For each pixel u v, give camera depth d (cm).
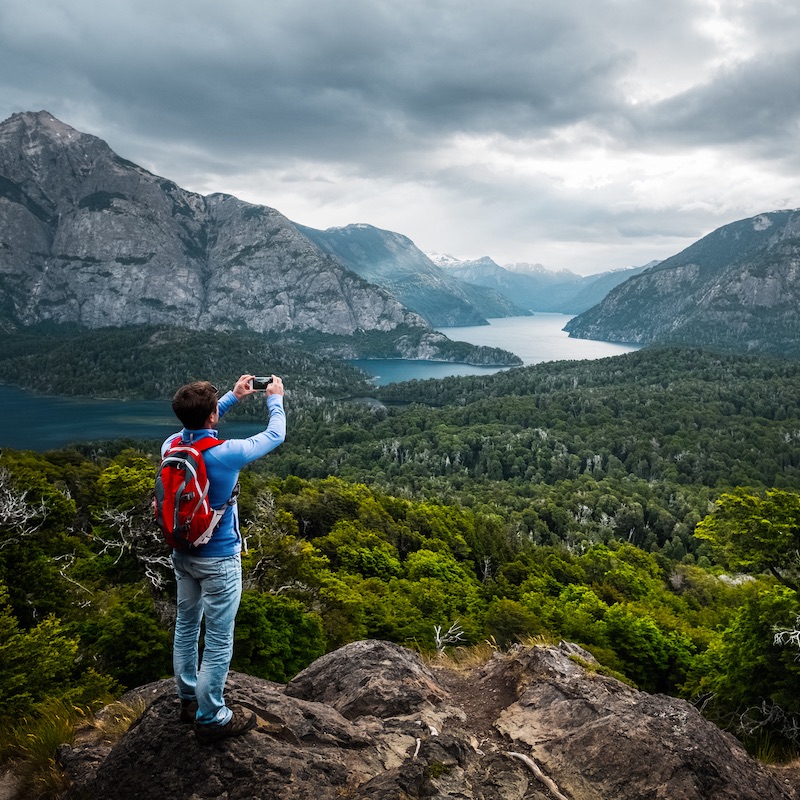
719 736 567
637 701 645
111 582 2520
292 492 8756
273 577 3042
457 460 17188
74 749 508
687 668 2986
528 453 17500
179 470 408
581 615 3781
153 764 435
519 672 765
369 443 19200
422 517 8150
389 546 6309
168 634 1850
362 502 7994
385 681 662
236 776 430
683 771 493
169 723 466
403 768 459
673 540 10894
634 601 5675
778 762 722
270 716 504
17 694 1332
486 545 7769
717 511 2472
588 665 833
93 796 431
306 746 484
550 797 473
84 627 1902
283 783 428
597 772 507
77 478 5734
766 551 2244
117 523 2556
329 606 3097
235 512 445
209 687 432
